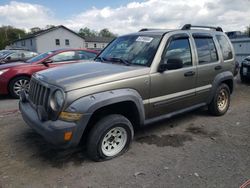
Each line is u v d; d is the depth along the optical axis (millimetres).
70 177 3066
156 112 3916
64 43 52469
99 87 3191
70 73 3426
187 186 2885
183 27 4500
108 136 3400
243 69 9336
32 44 51438
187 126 4746
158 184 2922
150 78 3682
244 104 6418
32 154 3623
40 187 2875
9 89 7023
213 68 4809
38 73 3801
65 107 2988
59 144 2986
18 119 5137
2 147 3840
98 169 3234
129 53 4113
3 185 2902
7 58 13266
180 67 3840
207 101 4906
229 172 3160
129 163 3385
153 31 4395
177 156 3578
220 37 5211
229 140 4133
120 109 3650
